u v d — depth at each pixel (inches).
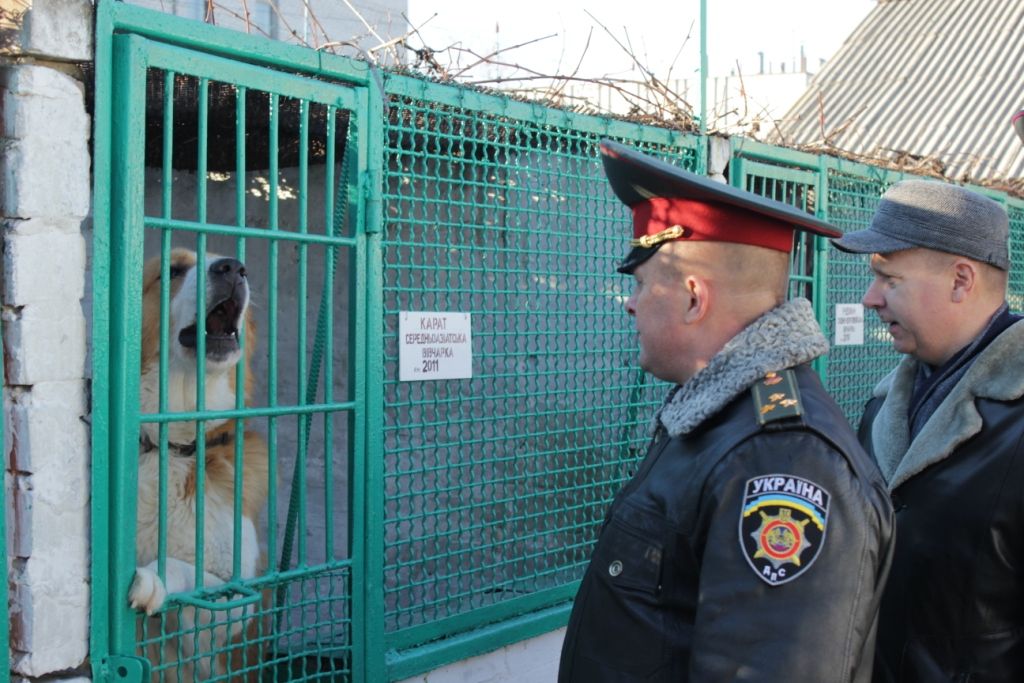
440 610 168.6
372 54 139.5
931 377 97.7
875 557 61.1
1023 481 85.7
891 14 497.0
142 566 111.2
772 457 61.9
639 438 167.9
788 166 197.3
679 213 69.6
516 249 144.9
